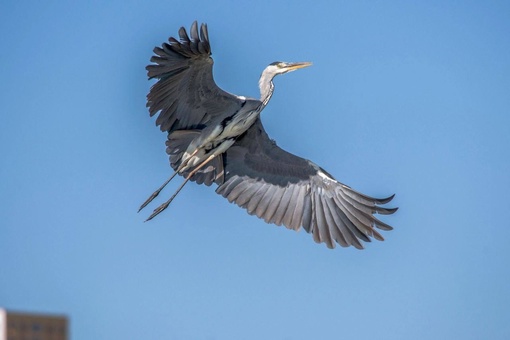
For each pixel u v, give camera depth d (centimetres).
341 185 1661
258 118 1636
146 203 1605
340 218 1656
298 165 1673
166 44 1471
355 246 1641
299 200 1675
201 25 1457
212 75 1529
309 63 1688
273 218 1670
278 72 1675
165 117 1569
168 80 1522
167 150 1608
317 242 1652
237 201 1664
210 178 1661
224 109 1581
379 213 1636
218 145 1596
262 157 1675
